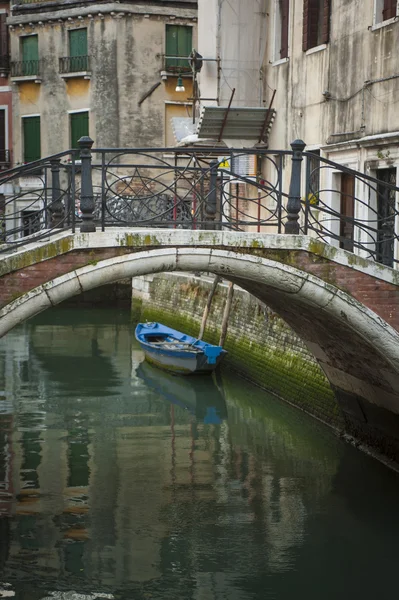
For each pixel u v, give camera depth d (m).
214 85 18.03
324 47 15.07
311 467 12.24
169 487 11.45
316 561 9.30
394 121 12.85
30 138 30.92
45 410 15.71
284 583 8.84
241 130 17.62
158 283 24.81
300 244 9.12
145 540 9.76
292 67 16.47
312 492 11.23
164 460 12.66
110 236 8.68
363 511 10.62
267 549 9.55
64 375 18.89
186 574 8.97
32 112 30.69
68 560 9.24
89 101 29.05
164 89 28.62
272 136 17.58
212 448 13.26
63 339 23.75
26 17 30.12
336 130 14.73
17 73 30.67
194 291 21.89
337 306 9.34
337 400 13.53
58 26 29.62
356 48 13.98
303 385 15.16
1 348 22.30
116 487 11.44
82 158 8.70
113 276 8.76
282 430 14.28
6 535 9.84
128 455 12.91
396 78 12.77
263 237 9.04
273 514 10.51
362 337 9.62
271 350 16.80
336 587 8.70
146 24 28.33
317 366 14.62
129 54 28.34
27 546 9.56
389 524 10.23
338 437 13.62
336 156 14.77
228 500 10.98
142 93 28.53
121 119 28.55
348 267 9.30
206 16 18.05
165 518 10.37
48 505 10.75
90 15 28.55
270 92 17.62
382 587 8.77
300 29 16.09
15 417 15.16
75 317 28.19
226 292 19.55
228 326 19.30
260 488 11.42
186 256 8.91
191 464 12.45
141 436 13.99
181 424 14.77
